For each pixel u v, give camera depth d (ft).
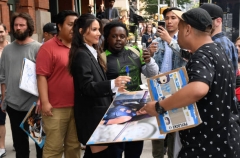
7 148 18.12
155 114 7.63
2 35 16.57
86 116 10.27
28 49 13.41
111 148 11.82
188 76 7.39
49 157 11.88
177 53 12.19
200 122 7.23
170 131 7.53
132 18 55.88
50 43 11.90
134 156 12.62
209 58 7.41
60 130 11.89
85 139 10.30
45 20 36.37
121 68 12.01
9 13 31.73
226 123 7.61
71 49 10.35
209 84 7.13
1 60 13.88
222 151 7.61
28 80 12.52
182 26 7.91
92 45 11.06
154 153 14.17
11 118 13.65
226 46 11.42
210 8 11.27
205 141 7.59
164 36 12.36
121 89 9.59
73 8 48.55
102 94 9.65
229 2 24.84
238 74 13.24
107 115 8.98
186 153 7.82
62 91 11.82
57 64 11.75
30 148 18.06
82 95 10.25
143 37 46.03
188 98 7.05
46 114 11.73
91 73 10.16
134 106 9.07
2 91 14.30
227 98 7.64
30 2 33.50
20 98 13.25
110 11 35.96
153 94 7.73
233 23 24.91
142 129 8.45
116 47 12.04
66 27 11.71
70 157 12.60
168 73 7.54
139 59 12.57
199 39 7.78
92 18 10.48
